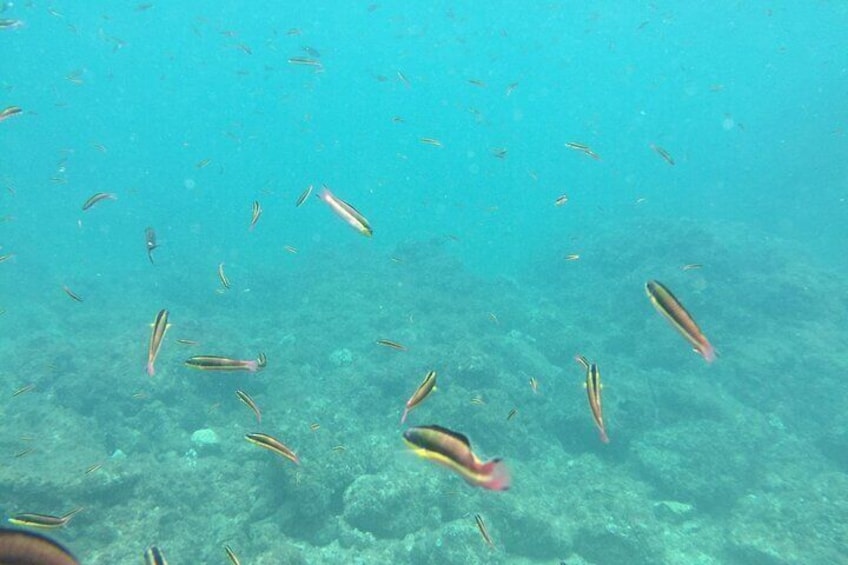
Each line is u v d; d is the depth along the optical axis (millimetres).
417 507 10430
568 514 11648
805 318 20625
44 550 1624
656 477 13406
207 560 8922
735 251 24391
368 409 14914
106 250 37406
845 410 15828
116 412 13312
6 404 12359
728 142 68812
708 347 2957
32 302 23250
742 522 11742
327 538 9992
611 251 28031
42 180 63281
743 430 14742
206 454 12477
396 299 23906
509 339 19703
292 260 36344
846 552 10305
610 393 15945
